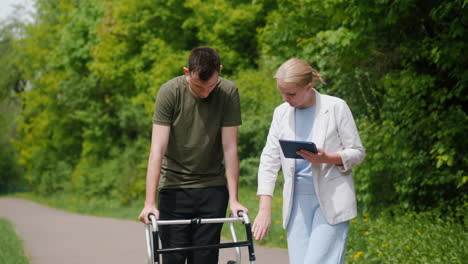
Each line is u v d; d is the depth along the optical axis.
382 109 9.52
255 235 3.75
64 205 25.31
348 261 6.92
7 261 8.13
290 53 10.52
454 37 7.37
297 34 10.38
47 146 31.92
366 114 10.17
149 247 3.61
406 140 8.59
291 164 3.66
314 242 3.59
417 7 8.59
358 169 8.99
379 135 8.76
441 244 6.41
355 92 10.25
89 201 25.06
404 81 8.35
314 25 10.15
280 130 3.76
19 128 33.41
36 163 32.44
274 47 10.66
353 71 9.95
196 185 4.18
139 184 21.95
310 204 3.67
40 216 18.98
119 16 21.64
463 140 7.97
